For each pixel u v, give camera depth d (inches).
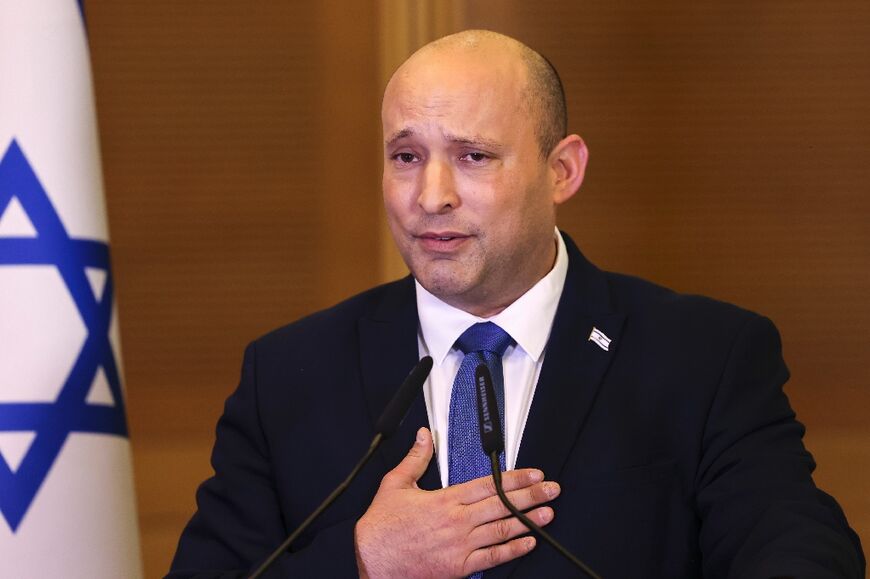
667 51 828.0
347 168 826.2
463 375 312.7
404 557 282.8
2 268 263.7
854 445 815.1
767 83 829.2
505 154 296.5
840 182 828.0
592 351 314.2
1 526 259.3
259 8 823.7
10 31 269.4
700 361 309.4
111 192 823.7
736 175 829.8
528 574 288.4
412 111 293.9
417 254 301.6
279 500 318.0
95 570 264.7
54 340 264.1
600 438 302.7
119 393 272.5
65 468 263.0
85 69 275.3
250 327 826.2
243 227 826.2
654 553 292.4
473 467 302.7
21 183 265.7
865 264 826.8
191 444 813.2
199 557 313.1
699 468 300.0
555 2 821.2
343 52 821.9
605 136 828.6
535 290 319.3
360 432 313.9
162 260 824.9
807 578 244.8
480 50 300.8
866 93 825.5
